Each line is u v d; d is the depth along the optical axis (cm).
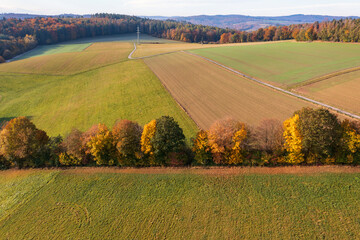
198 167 3372
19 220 2719
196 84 6756
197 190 2928
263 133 3256
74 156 3553
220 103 5416
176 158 3403
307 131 2933
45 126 5431
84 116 5622
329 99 5000
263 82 6406
